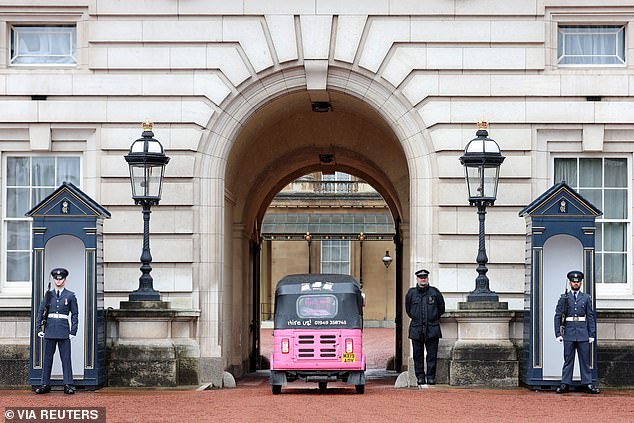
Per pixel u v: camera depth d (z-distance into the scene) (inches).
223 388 1067.3
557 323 968.9
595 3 1089.4
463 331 1028.5
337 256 2659.9
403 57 1092.5
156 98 1096.8
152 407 848.3
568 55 1107.9
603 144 1092.5
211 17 1096.2
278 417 778.2
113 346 1022.4
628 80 1089.4
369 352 1847.9
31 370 980.6
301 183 2524.6
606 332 1032.2
